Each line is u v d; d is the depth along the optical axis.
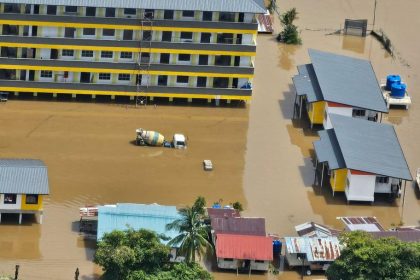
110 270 164.88
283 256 180.88
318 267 177.00
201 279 165.75
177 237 168.00
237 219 181.62
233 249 175.88
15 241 179.12
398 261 165.38
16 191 179.88
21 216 182.75
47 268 173.62
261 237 177.75
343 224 189.88
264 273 176.75
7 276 167.62
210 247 169.62
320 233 181.62
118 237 166.62
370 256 165.50
